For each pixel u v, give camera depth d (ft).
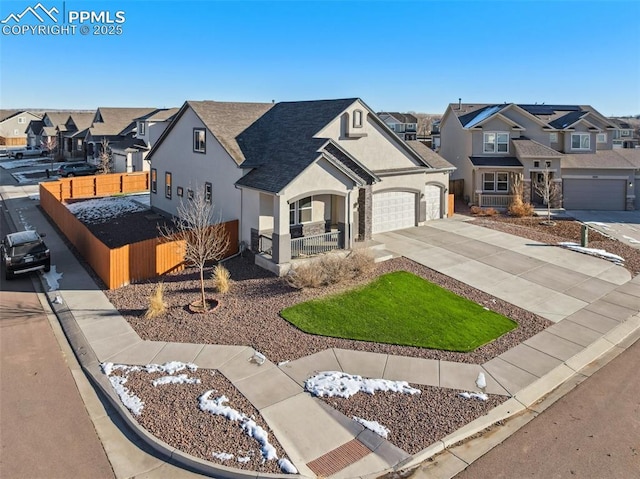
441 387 34.91
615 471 26.76
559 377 36.83
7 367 37.88
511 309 49.19
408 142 96.78
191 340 41.63
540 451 28.53
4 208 105.70
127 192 129.08
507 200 106.83
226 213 70.79
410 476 26.53
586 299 52.11
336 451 28.12
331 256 58.80
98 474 26.45
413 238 75.61
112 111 190.08
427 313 47.62
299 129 72.13
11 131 297.74
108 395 33.68
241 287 53.83
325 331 43.29
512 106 111.24
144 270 57.41
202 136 75.87
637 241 77.15
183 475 26.48
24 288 56.18
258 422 30.50
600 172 105.81
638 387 35.58
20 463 27.12
